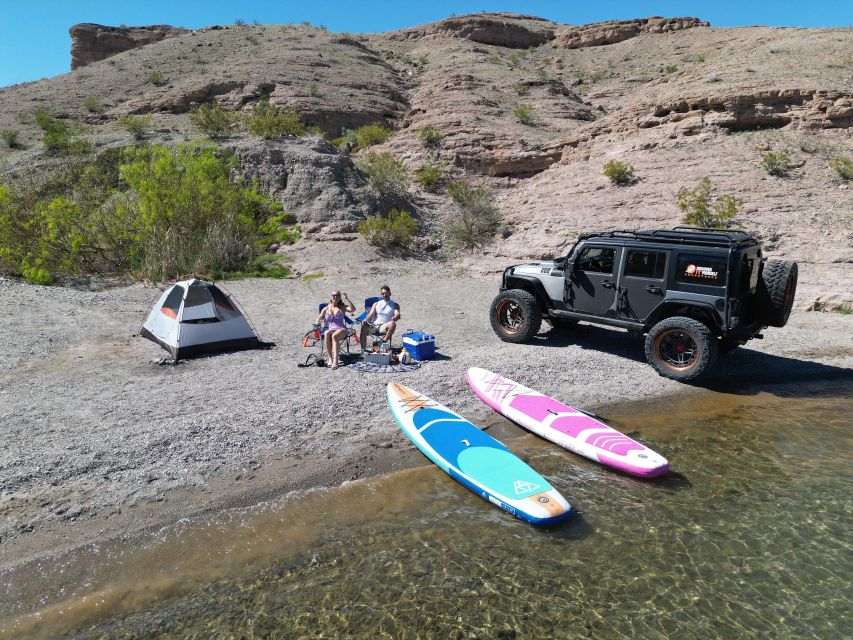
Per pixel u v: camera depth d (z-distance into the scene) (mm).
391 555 4473
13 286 13672
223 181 19891
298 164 23391
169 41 54812
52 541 4477
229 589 4066
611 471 5938
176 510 4945
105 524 4707
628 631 3715
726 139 23734
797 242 16391
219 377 8133
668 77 33312
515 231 21328
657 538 4734
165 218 17844
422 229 23172
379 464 5883
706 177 20875
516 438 6719
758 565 4387
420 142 31125
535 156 28625
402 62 54344
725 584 4176
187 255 16859
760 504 5258
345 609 3881
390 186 24625
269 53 48406
